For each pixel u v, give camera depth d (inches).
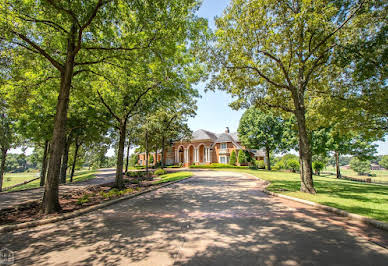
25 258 143.4
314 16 343.9
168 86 477.1
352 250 149.6
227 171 1139.3
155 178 842.2
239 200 343.0
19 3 261.4
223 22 425.4
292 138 1166.3
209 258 138.9
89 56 369.7
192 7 342.6
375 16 334.0
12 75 375.6
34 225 219.1
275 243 163.3
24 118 640.4
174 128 1190.3
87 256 145.4
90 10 261.6
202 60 459.5
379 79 406.3
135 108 566.6
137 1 273.4
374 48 336.8
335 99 478.3
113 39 339.0
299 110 432.5
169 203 327.0
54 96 493.4
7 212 275.6
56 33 346.0
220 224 214.8
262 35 402.3
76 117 661.3
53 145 285.3
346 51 363.6
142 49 329.7
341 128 572.7
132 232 194.9
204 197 373.7
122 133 556.1
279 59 444.1
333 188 477.7
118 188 519.5
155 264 131.8
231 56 432.1
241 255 142.7
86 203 325.4
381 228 195.8
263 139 1344.7
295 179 654.5
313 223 215.2
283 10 384.8
